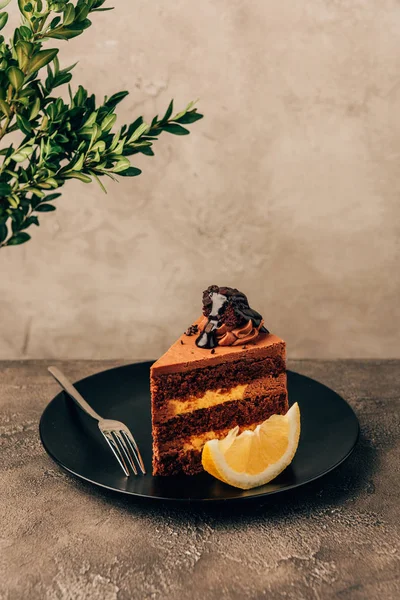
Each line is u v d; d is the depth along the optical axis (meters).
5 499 0.61
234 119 0.82
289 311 0.87
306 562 0.55
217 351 0.66
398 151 0.82
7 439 0.69
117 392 0.74
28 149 0.58
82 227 0.85
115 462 0.64
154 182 0.83
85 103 0.63
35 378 0.82
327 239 0.85
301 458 0.63
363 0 0.79
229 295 0.69
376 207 0.84
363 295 0.87
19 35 0.58
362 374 0.82
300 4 0.79
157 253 0.86
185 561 0.55
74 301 0.87
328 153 0.83
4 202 0.60
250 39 0.80
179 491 0.60
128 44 0.80
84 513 0.60
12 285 0.87
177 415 0.65
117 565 0.55
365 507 0.60
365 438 0.69
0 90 0.57
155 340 0.88
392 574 0.54
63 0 0.56
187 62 0.81
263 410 0.68
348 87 0.81
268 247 0.85
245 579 0.53
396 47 0.80
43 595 0.52
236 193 0.84
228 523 0.58
